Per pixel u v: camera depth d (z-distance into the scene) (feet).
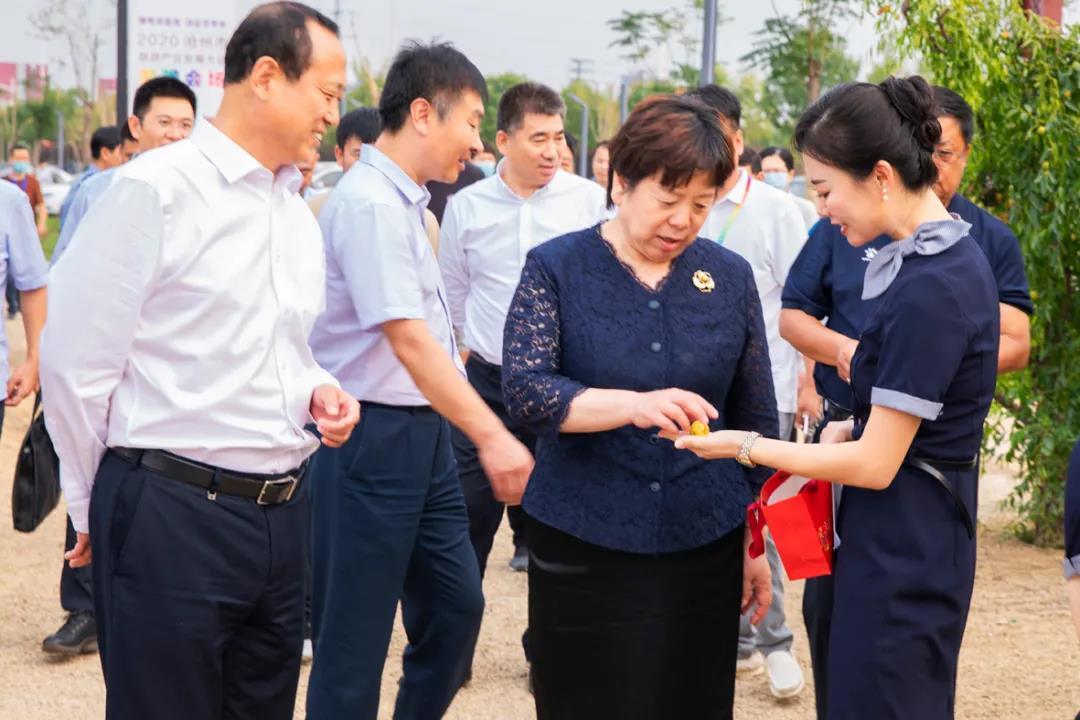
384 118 12.38
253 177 9.70
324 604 12.67
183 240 9.35
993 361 9.60
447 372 11.68
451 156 12.27
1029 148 20.57
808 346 13.62
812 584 11.85
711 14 44.91
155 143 18.74
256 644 10.21
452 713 15.72
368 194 12.00
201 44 34.68
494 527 16.49
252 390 9.70
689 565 10.32
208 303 9.45
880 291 9.63
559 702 10.53
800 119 9.82
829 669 10.05
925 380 9.18
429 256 12.57
